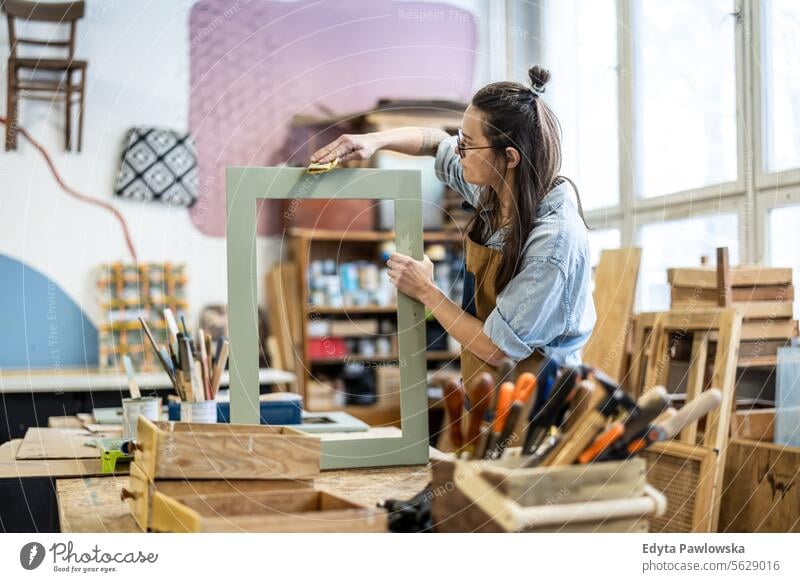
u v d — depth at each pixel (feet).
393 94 16.16
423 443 4.94
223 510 3.20
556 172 5.13
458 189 5.93
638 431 3.03
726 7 9.25
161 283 14.46
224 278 15.47
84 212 14.20
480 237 5.52
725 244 9.21
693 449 5.97
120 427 6.97
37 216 13.70
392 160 15.62
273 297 16.25
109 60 14.42
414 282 4.93
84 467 5.02
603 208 11.83
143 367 13.69
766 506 5.57
